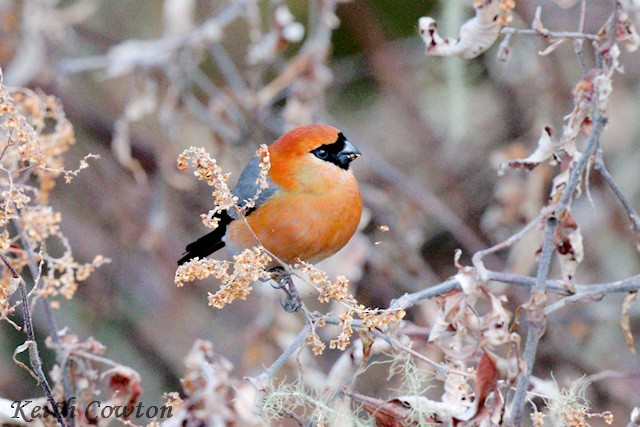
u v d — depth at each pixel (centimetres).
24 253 676
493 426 579
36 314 1269
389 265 1202
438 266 1367
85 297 1317
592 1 1212
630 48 593
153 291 1370
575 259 642
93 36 1416
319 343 608
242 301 1412
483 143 1371
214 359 650
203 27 1109
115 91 1453
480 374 578
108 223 1372
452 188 1367
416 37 1430
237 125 1128
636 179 1261
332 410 609
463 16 1097
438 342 618
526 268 1020
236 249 851
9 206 628
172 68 1122
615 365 1195
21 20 1206
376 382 1137
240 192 830
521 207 1030
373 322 605
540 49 1148
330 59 1464
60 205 1366
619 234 1233
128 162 1102
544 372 1175
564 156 634
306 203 807
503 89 1254
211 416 609
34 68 1171
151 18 1498
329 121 1215
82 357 668
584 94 606
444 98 1425
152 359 1340
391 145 1479
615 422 1158
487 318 596
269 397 610
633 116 1294
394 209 1245
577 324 1180
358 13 1420
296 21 1421
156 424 617
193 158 583
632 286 622
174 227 1406
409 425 615
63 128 729
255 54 1070
